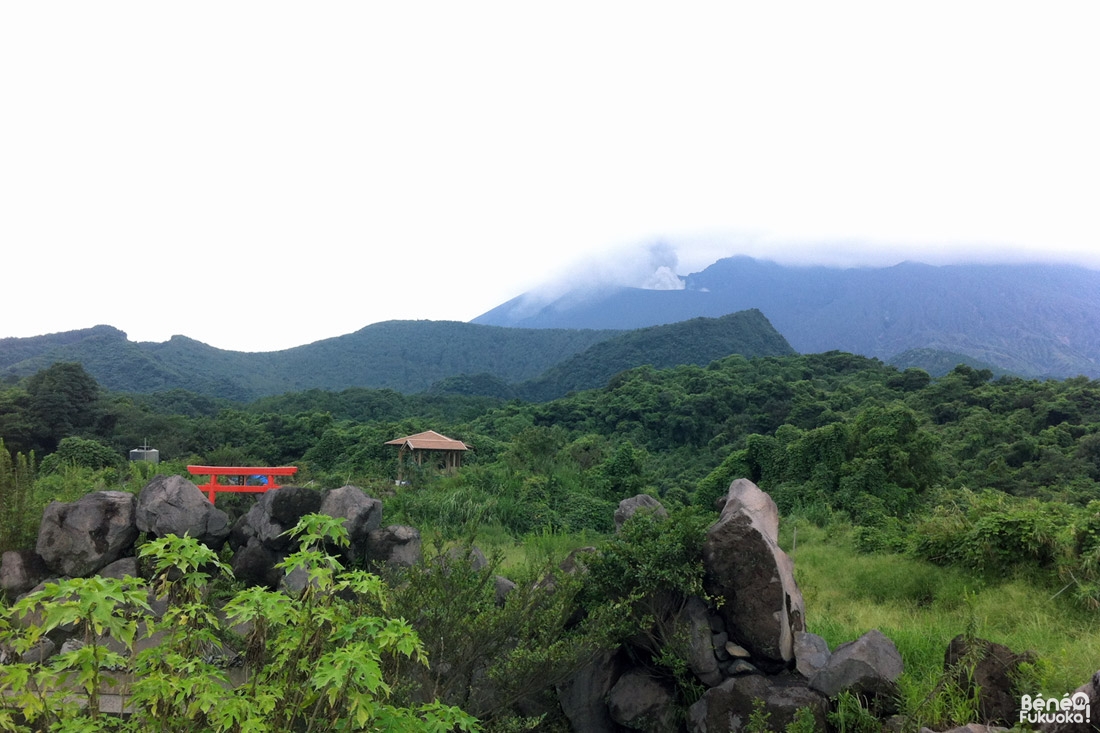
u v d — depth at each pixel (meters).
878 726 4.47
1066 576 8.74
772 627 4.90
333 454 39.97
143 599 2.94
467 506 19.05
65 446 29.22
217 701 2.91
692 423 55.59
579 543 14.43
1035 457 36.84
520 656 4.45
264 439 49.59
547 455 31.41
